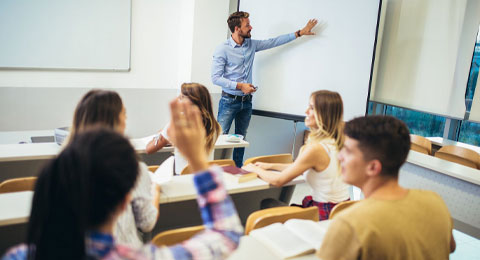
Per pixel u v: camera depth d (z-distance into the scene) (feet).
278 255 4.72
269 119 17.04
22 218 5.20
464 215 9.76
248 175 7.41
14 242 6.35
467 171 9.95
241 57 13.80
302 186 14.42
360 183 3.76
